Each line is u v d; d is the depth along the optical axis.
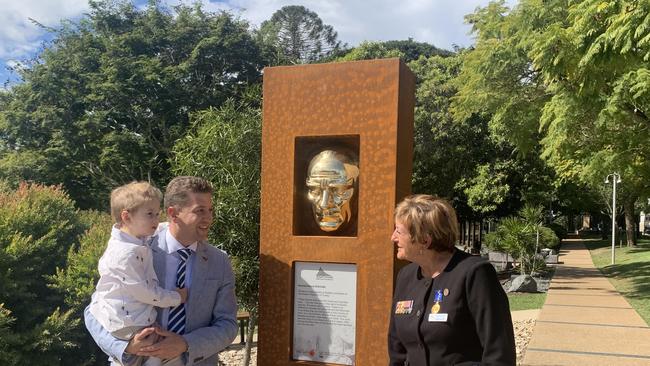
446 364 2.31
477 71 14.41
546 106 10.92
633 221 35.12
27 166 24.88
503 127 14.98
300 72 3.66
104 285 2.66
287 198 3.67
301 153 3.75
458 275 2.35
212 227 5.05
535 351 7.50
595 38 7.25
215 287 2.96
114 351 2.64
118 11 28.72
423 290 2.46
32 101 27.16
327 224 3.60
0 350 4.44
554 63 8.23
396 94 3.43
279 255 3.67
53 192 5.91
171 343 2.66
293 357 3.62
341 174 3.58
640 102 9.77
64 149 26.06
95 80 26.25
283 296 3.64
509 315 2.31
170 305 2.73
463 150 24.83
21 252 4.82
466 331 2.31
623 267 20.30
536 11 12.36
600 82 8.41
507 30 13.60
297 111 3.66
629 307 11.41
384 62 3.47
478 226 37.19
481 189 24.70
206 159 5.16
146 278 2.68
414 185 25.45
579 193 35.47
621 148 12.27
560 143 11.51
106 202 26.34
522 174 25.09
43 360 4.68
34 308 4.88
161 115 26.55
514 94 14.42
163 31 27.86
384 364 3.40
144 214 2.71
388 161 3.43
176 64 28.30
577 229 71.69
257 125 5.34
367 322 3.45
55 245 5.31
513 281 15.27
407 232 2.47
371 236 3.45
